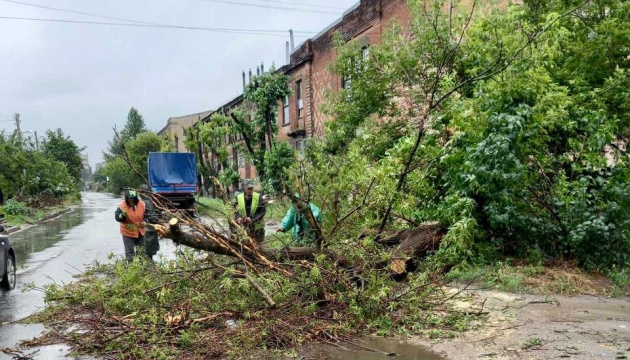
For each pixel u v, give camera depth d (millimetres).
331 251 6535
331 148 12414
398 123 11703
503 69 7344
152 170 27062
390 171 7547
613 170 7906
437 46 10922
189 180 27625
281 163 18625
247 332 5199
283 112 31406
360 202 7418
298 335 5316
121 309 6070
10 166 32781
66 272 10438
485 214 8062
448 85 9055
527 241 8062
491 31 8367
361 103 12344
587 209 7809
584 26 9219
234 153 34438
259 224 8047
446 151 8258
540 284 6797
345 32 22797
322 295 6016
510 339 4973
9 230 21109
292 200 6836
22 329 6180
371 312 5730
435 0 11156
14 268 9086
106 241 16266
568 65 9172
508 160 7246
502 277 6949
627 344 4672
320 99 26047
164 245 14047
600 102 8344
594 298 6316
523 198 8109
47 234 19609
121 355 4922
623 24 8750
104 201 57156
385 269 6246
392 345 5137
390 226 8453
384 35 12250
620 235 7395
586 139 8055
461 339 5137
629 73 8617
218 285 5988
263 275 5988
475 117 7637
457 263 7520
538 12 9383
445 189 8672
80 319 6074
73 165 62062
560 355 4477
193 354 4969
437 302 6215
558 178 8078
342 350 5051
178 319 5406
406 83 11742
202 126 25812
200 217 7785
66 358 5074
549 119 7484
